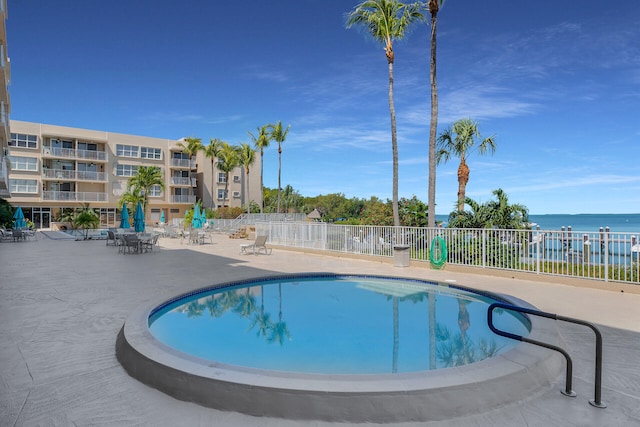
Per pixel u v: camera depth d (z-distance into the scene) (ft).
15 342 15.56
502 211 43.29
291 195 263.29
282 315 22.62
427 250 38.78
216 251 55.16
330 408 9.50
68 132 139.54
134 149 155.33
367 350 16.75
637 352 14.48
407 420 9.50
